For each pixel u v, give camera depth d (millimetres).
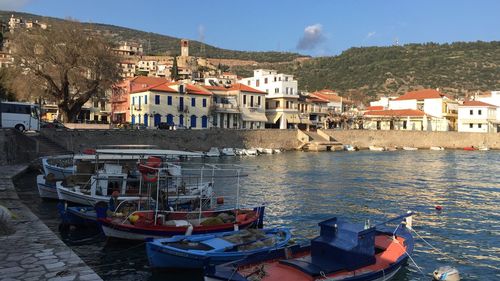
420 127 117188
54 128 57125
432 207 28594
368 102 172625
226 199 30594
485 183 41219
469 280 15062
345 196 32719
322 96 124312
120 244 17531
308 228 22234
